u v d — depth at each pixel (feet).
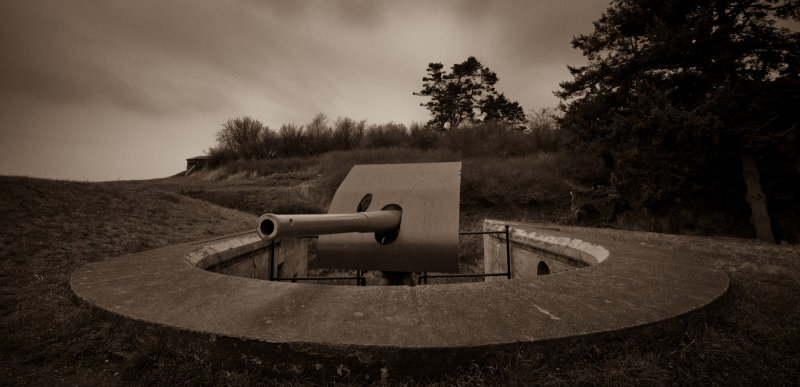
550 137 63.16
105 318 8.13
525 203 45.75
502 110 115.14
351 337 6.48
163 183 65.82
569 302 8.34
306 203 47.78
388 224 13.67
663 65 38.65
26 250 14.76
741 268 13.87
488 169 50.70
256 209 46.24
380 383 6.14
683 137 33.22
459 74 115.24
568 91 48.16
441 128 113.70
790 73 33.32
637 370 6.40
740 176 36.88
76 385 6.27
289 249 25.02
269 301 8.38
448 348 6.21
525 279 10.14
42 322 8.40
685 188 36.60
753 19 35.86
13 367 6.74
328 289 9.12
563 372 6.40
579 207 42.88
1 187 21.31
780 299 9.89
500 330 6.82
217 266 16.30
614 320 7.30
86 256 15.38
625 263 12.42
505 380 6.07
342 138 80.89
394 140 74.54
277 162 69.77
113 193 26.78
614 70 42.83
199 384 6.24
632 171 37.50
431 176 16.08
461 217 44.24
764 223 33.40
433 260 14.02
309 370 6.31
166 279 10.49
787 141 31.04
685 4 36.70
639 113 35.96
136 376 6.54
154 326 7.25
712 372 6.48
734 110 33.01
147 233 20.70
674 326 7.48
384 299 8.43
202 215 28.53
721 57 33.94
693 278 10.54
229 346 6.59
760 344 7.43
